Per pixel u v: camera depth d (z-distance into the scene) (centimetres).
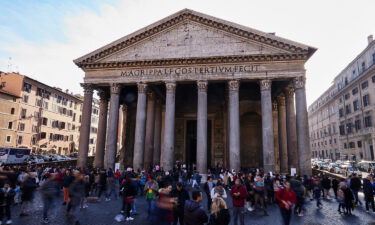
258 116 3450
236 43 2494
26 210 1255
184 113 3597
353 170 3384
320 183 1641
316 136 8181
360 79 4922
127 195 1113
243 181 1366
